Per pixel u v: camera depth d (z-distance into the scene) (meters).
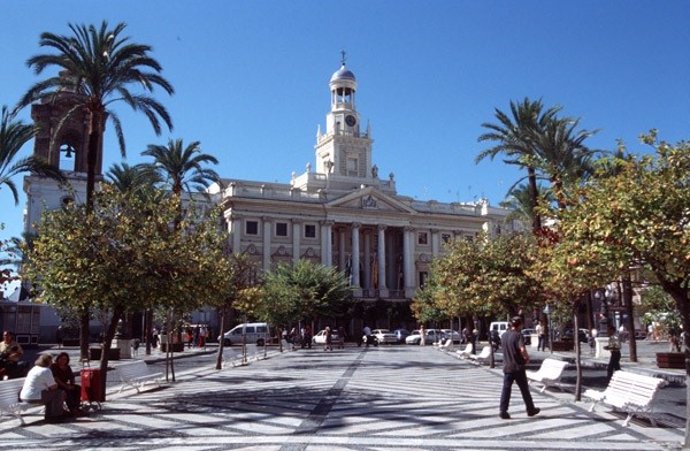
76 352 37.75
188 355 37.72
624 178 9.69
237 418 12.34
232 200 66.12
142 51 28.06
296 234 69.06
